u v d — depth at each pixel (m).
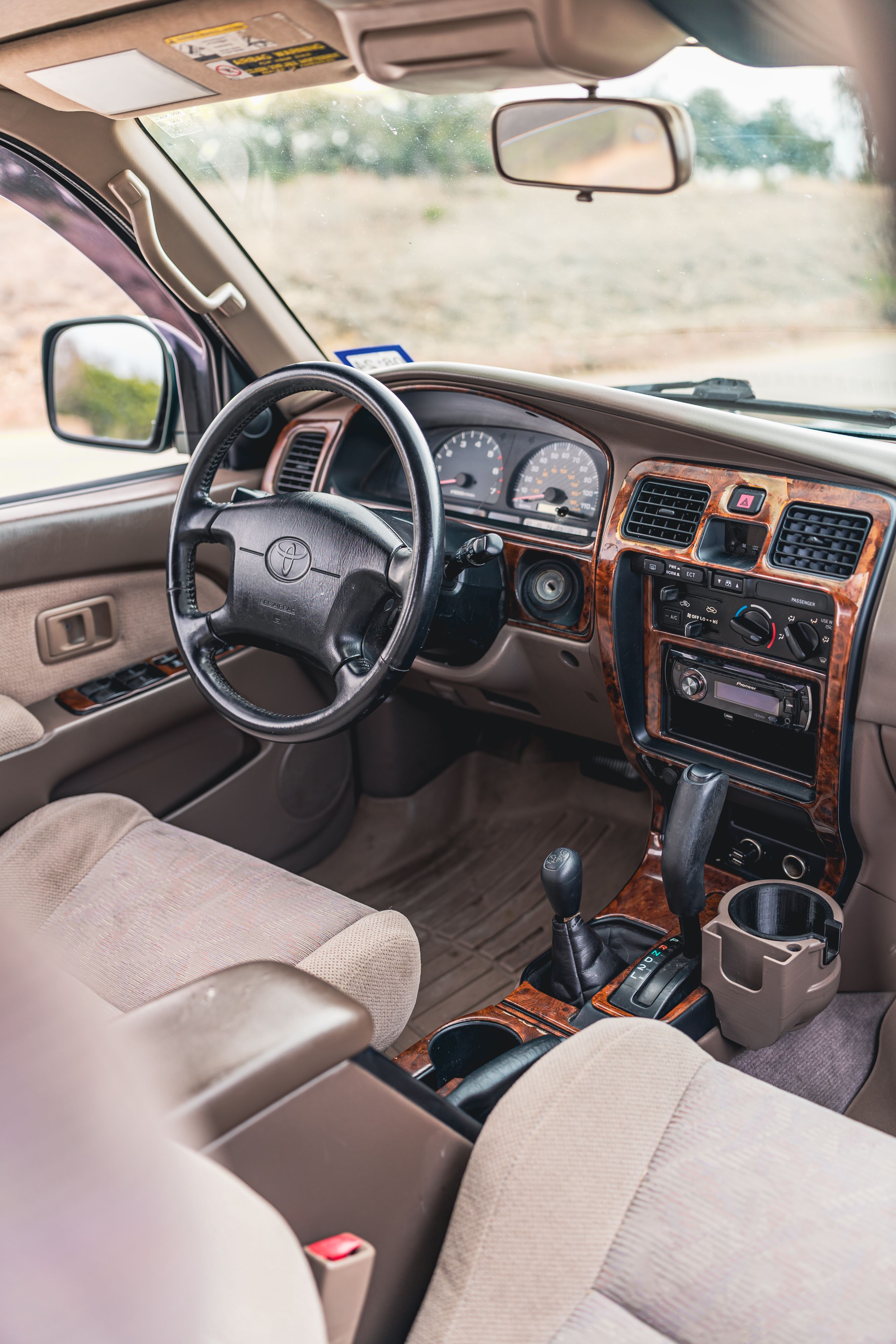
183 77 1.15
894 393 1.66
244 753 2.11
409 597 1.28
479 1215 0.76
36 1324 0.40
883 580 1.40
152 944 1.31
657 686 1.73
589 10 0.85
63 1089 0.46
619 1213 0.78
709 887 1.80
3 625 1.77
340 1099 0.76
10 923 0.51
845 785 1.52
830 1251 0.74
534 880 2.30
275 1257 0.55
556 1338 0.71
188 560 1.52
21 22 1.06
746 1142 0.83
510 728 2.48
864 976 1.69
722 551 1.57
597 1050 0.89
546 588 1.79
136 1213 0.46
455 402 1.95
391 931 1.25
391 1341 0.79
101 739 1.81
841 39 0.68
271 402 1.46
